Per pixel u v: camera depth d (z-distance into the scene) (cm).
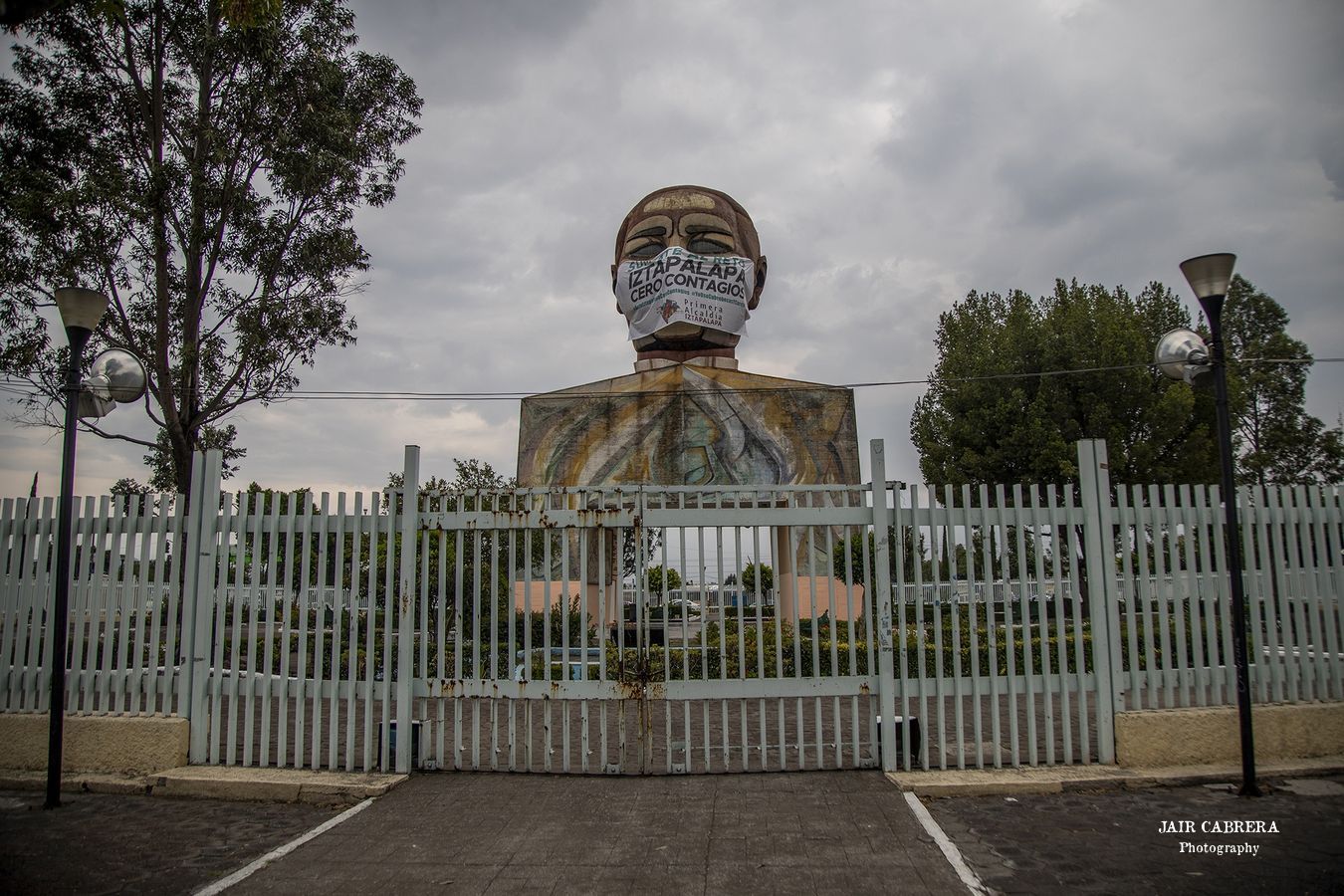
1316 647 848
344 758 858
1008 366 2939
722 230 2698
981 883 564
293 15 1702
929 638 1165
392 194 1823
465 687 825
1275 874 571
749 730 1088
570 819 697
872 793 747
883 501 813
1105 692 810
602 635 810
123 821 715
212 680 840
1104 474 828
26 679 857
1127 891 548
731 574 986
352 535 830
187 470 1700
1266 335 3531
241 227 1705
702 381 2556
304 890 571
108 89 1650
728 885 569
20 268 1562
